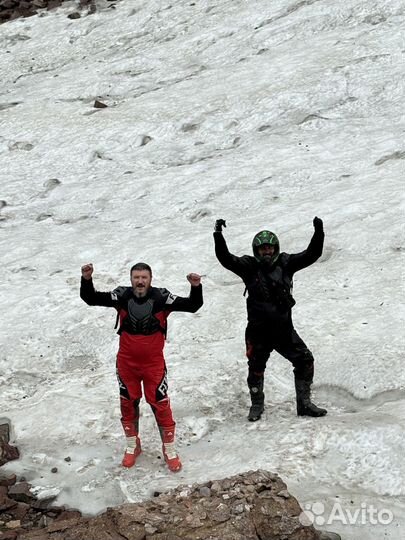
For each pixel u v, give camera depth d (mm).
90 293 6117
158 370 6301
